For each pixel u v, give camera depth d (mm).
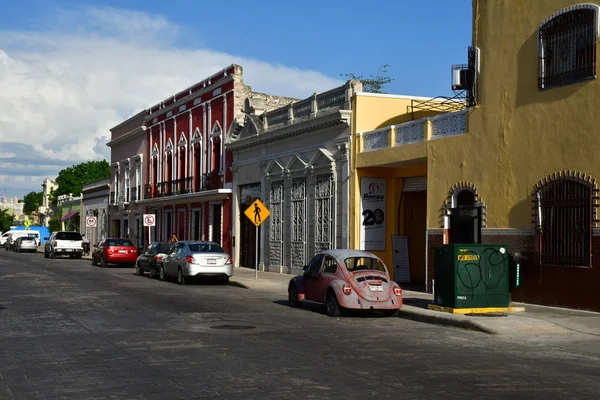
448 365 9617
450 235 19984
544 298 16547
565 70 16391
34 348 10664
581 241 15711
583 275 15617
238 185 34406
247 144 32469
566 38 16422
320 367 9312
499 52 18281
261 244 31453
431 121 20953
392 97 24953
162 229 46000
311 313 16391
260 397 7527
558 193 16375
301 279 17422
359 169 24359
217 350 10617
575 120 15945
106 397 7488
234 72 35438
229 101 35938
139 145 51250
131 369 9039
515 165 17578
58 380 8344
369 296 15531
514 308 15516
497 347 11531
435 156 20500
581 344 11977
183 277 24891
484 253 15414
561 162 16266
